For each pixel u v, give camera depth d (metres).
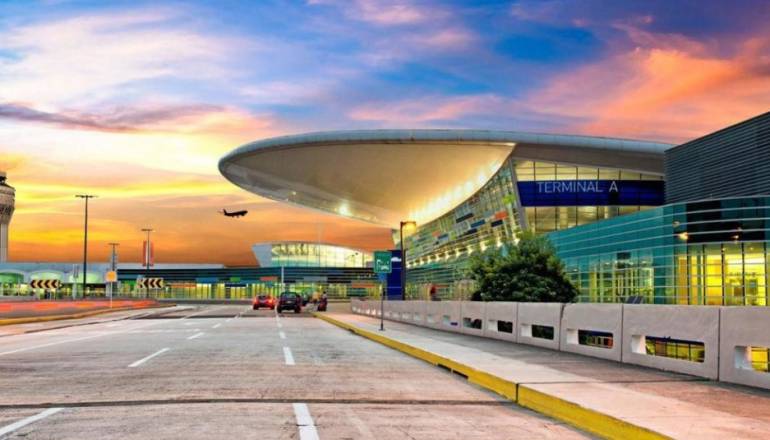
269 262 140.50
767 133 34.84
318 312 53.72
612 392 9.66
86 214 79.75
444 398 10.43
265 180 76.44
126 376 12.38
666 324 12.39
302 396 10.19
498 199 61.59
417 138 57.44
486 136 55.66
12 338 23.36
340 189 73.31
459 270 69.50
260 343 20.84
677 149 42.53
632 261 40.28
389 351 18.64
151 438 7.20
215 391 10.55
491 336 21.17
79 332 27.28
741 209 34.72
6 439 7.13
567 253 48.31
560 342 16.48
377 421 8.37
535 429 8.10
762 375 10.03
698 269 35.88
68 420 8.18
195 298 139.50
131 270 145.12
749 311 10.38
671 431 7.08
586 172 56.84
